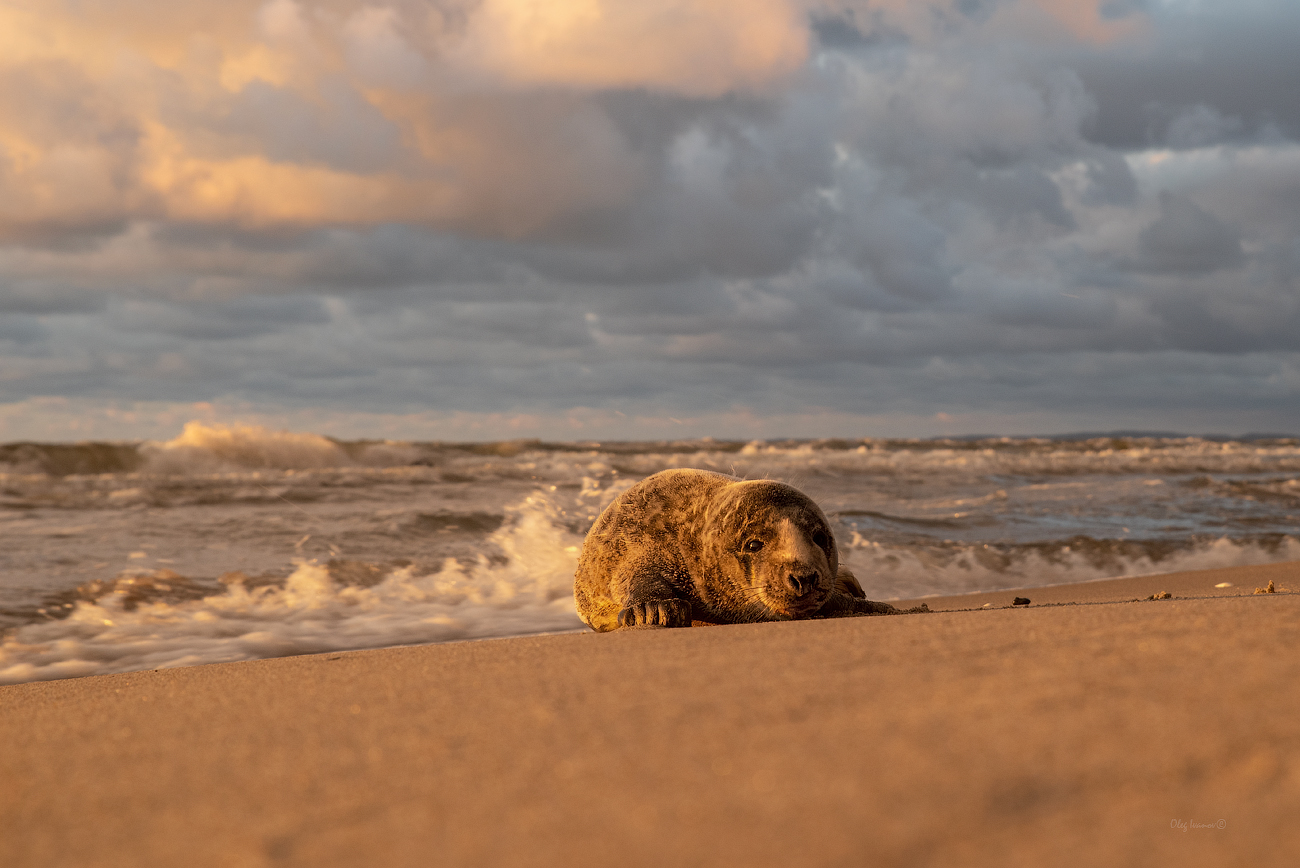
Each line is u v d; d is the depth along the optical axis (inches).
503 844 58.1
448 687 107.7
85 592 294.8
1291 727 66.2
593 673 107.4
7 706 132.0
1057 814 55.7
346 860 57.9
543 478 668.7
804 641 119.8
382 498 531.5
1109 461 890.7
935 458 886.4
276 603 293.1
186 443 779.4
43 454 733.3
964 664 94.7
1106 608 142.4
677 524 197.3
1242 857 49.8
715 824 58.0
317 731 92.0
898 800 59.0
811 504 187.8
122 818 71.9
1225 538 417.4
